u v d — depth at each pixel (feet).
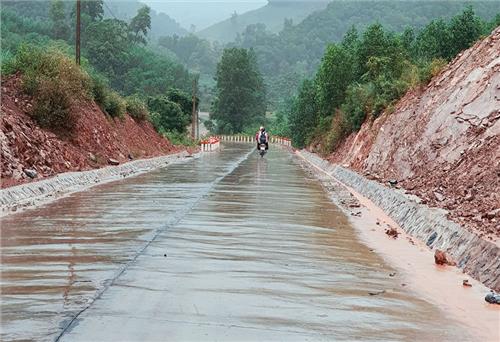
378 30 160.25
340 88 176.24
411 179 72.69
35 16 519.19
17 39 336.49
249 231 44.39
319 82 198.49
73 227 44.21
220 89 435.94
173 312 24.77
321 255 37.58
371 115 121.90
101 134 107.96
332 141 152.97
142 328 22.72
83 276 30.09
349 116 142.20
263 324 23.65
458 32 132.36
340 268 34.30
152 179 85.76
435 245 42.42
